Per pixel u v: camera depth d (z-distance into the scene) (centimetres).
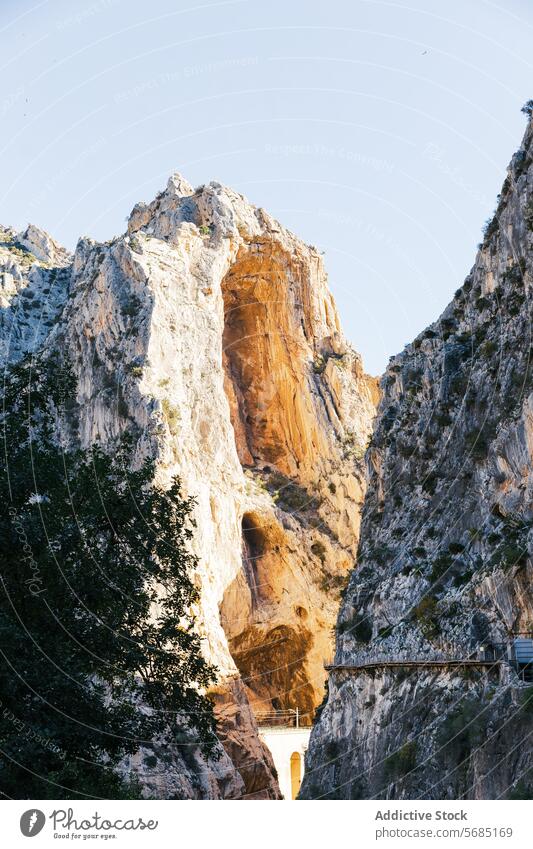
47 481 4181
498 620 6994
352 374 16525
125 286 14475
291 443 15388
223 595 13100
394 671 7844
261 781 11250
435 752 6325
